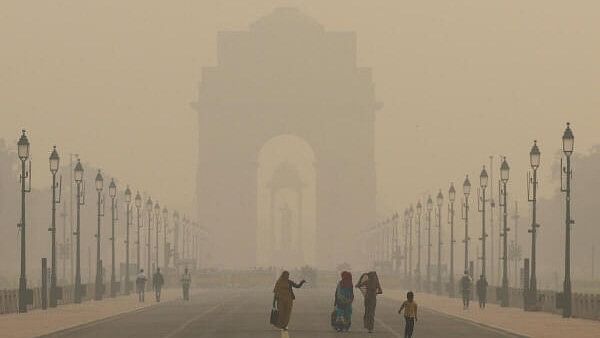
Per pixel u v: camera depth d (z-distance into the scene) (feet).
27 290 456.86
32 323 374.43
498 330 349.61
